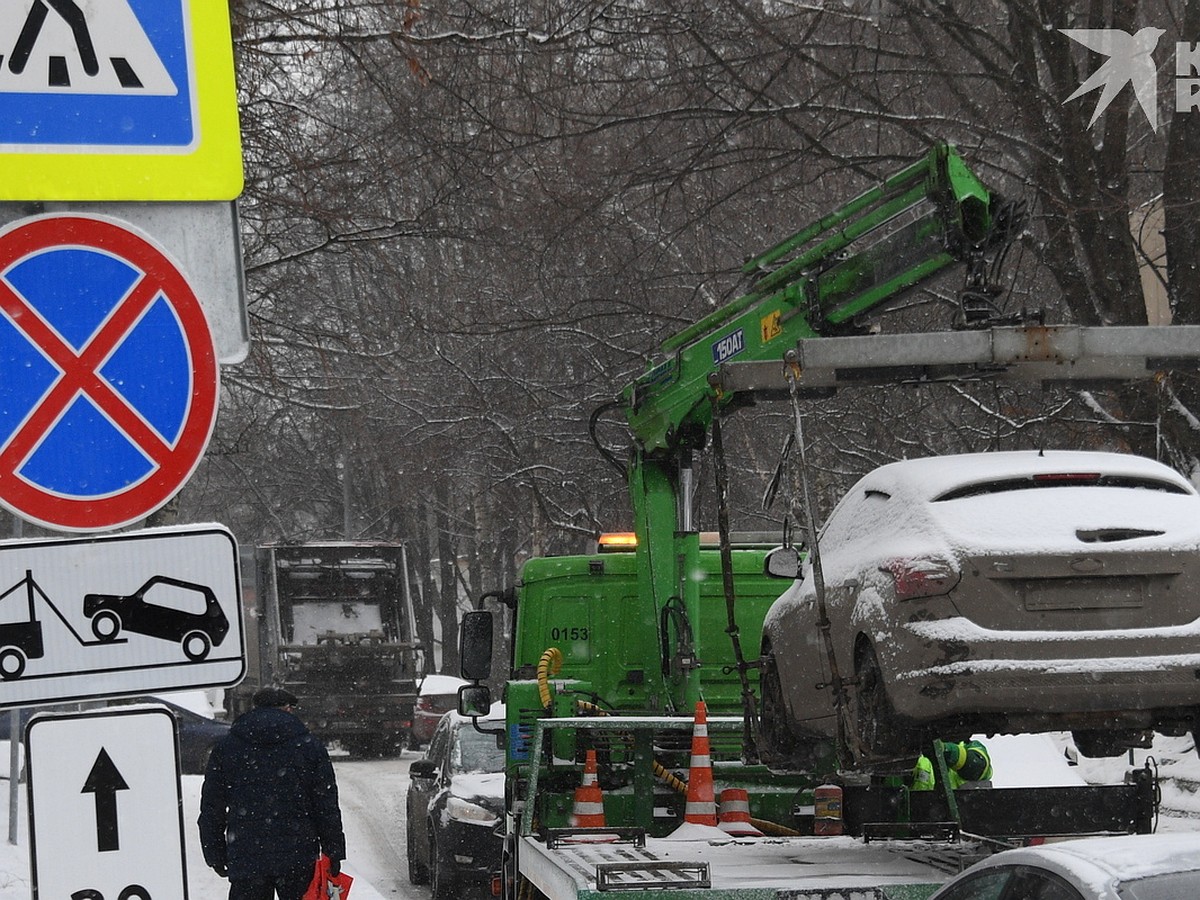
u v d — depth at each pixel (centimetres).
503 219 6047
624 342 8150
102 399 1159
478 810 4159
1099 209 5350
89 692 1163
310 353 8256
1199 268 5769
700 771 2769
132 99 1212
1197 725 2083
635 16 5816
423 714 10056
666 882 1925
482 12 5166
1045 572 2019
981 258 2556
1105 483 2134
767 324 2884
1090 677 1992
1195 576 2042
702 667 3369
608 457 3344
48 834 1170
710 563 3400
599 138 6475
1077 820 2558
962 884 1480
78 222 1160
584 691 3281
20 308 1150
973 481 2127
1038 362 2248
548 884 2325
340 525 15750
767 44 6088
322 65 5397
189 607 1179
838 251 2769
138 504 1159
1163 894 1234
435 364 9725
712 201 6362
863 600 2177
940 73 5769
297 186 5200
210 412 1175
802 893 1927
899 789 2736
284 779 2611
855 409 7131
